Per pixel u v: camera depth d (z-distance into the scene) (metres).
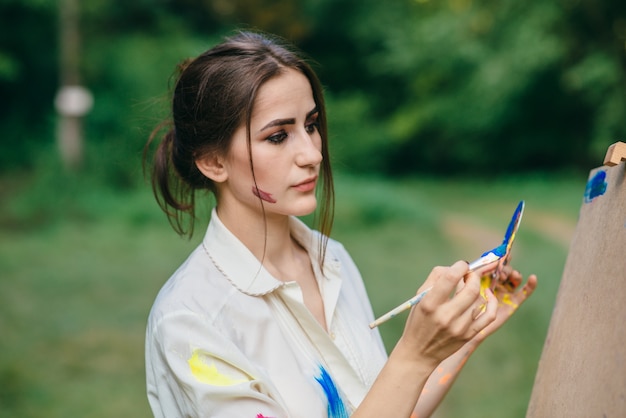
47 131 17.72
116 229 11.31
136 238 10.73
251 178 1.39
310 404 1.32
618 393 1.02
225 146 1.39
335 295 1.54
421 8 25.06
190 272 1.41
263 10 23.84
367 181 19.08
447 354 1.20
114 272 8.59
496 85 20.47
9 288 7.76
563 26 19.50
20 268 8.68
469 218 13.99
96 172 13.70
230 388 1.25
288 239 1.54
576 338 1.30
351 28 24.83
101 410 4.78
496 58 20.52
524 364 5.44
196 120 1.41
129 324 6.63
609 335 1.12
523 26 19.95
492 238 11.87
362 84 25.64
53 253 9.57
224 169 1.43
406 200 13.43
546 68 19.73
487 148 22.52
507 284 1.61
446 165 24.00
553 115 21.14
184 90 1.43
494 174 22.73
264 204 1.40
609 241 1.26
